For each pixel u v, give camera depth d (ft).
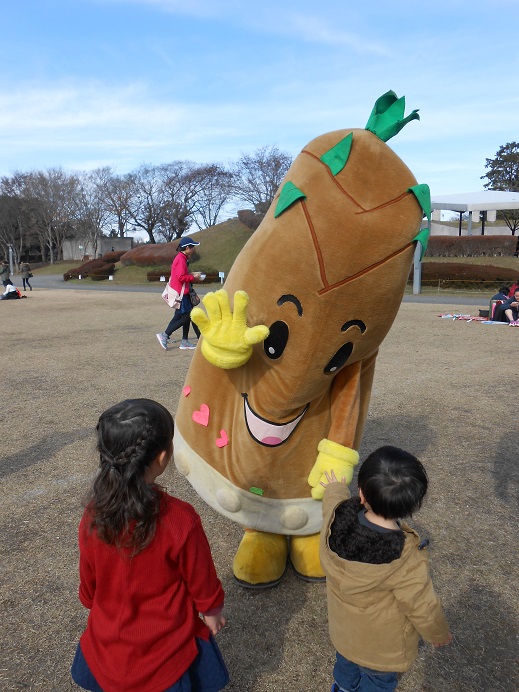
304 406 6.62
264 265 5.92
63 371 20.51
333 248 5.44
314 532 7.46
